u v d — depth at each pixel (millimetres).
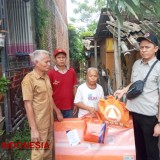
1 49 5223
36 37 9312
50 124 3719
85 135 3445
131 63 7543
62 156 3561
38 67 3525
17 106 6062
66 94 4645
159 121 3383
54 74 4586
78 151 3535
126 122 3434
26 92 3463
